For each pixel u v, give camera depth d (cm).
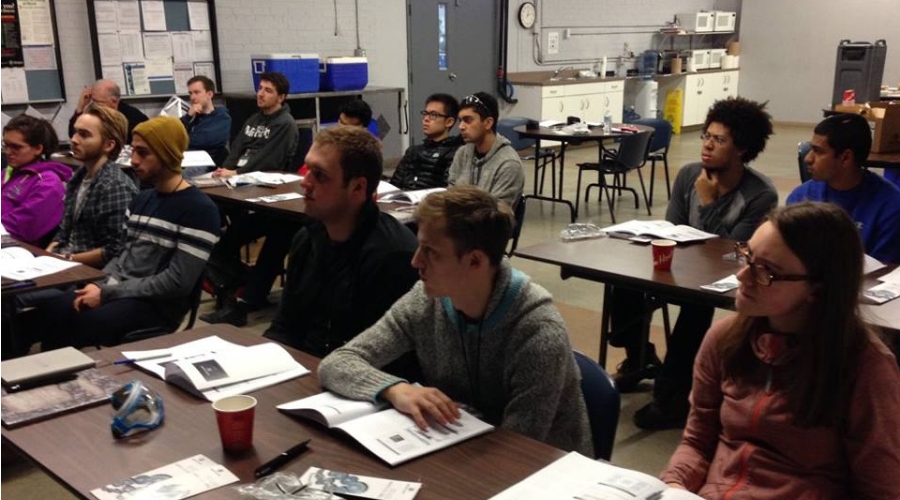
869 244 272
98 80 627
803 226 138
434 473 132
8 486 254
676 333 298
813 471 145
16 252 287
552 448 141
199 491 126
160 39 668
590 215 652
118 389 159
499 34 977
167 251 281
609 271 259
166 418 155
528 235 583
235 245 426
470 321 162
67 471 134
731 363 154
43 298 291
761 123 293
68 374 176
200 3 688
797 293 140
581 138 627
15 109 602
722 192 306
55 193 343
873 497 138
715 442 161
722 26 1268
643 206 689
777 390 148
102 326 269
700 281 245
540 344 153
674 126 1205
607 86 1056
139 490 126
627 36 1165
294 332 227
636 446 287
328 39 801
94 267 312
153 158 274
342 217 204
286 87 522
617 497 120
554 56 1059
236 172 505
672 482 153
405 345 176
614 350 375
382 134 842
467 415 153
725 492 149
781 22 1259
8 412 157
